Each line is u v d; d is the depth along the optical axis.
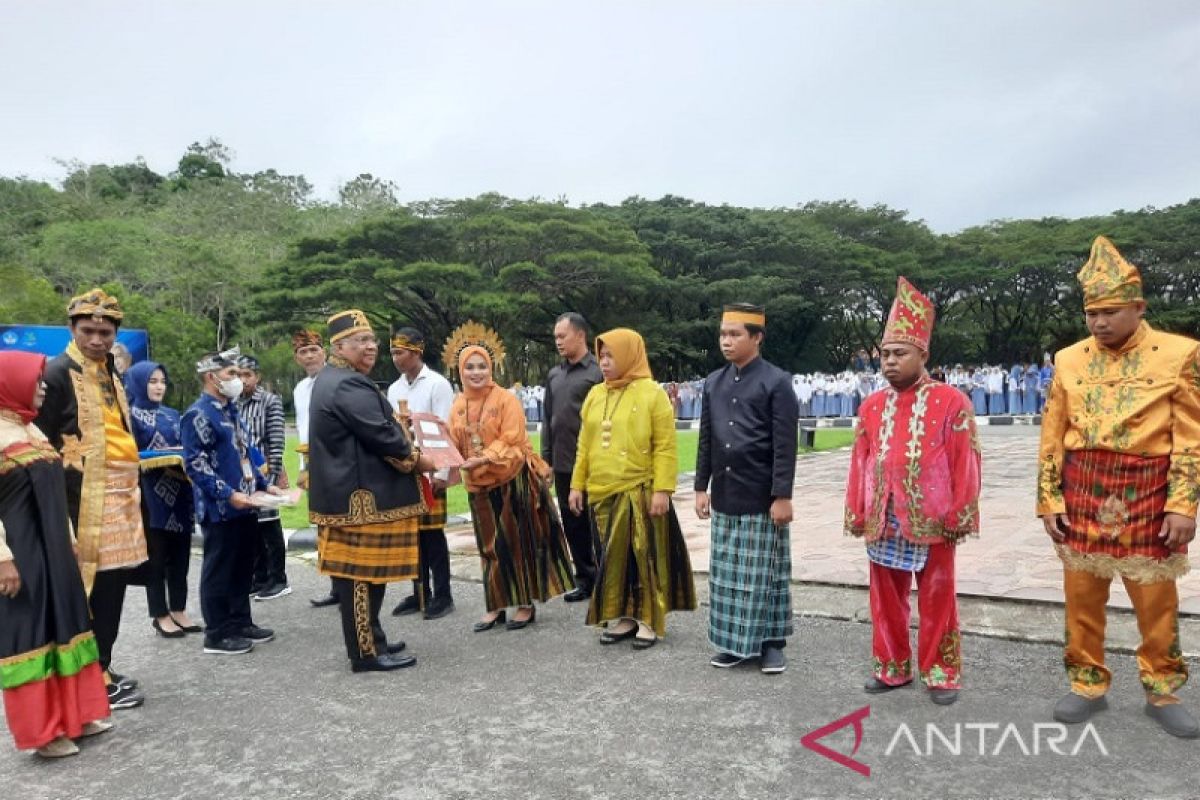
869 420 3.83
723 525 4.16
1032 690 3.71
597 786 2.96
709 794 2.87
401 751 3.31
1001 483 10.35
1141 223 43.56
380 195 58.53
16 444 3.38
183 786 3.08
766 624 4.09
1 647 3.29
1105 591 3.40
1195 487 3.10
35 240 47.72
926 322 3.70
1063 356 3.52
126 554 4.01
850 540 6.96
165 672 4.43
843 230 50.28
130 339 7.34
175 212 53.75
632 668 4.22
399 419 5.35
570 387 5.57
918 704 3.61
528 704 3.77
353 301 36.12
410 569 4.39
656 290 40.94
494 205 39.81
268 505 4.62
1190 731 3.18
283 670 4.39
